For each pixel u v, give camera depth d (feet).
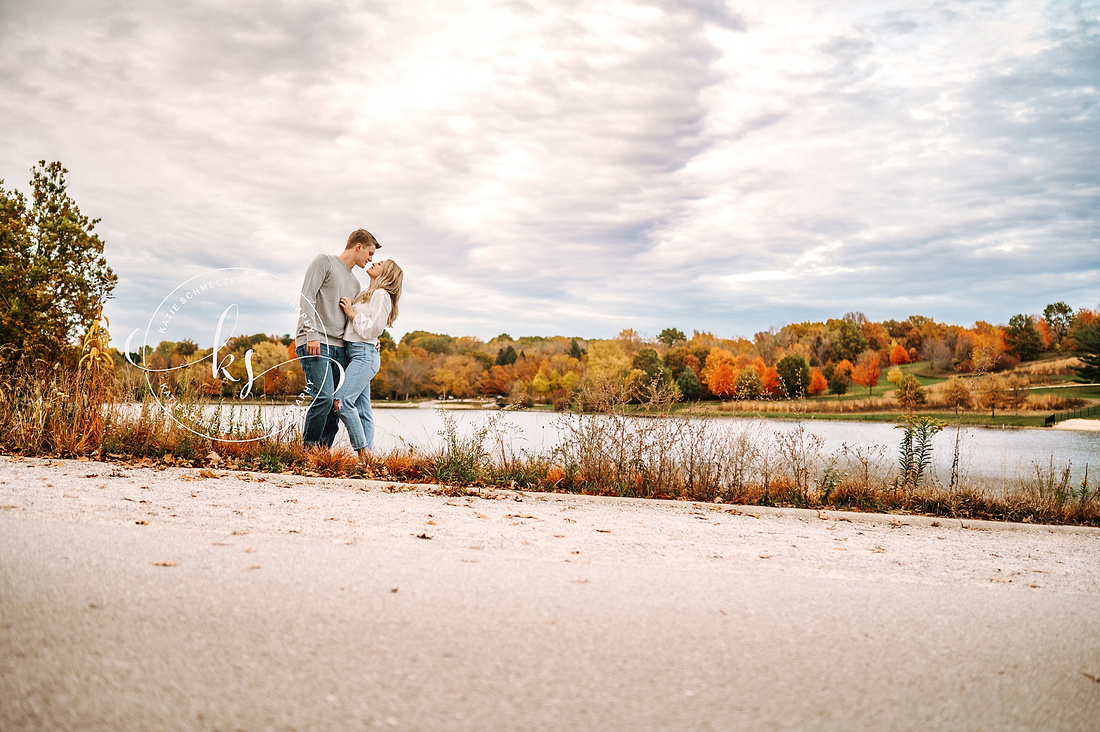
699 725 6.87
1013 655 9.45
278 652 7.97
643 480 25.20
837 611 10.97
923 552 17.38
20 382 25.82
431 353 282.36
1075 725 7.41
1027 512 25.25
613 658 8.46
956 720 7.36
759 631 9.77
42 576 9.82
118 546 11.76
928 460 26.86
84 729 6.00
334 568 11.51
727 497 25.02
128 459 22.94
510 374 247.29
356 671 7.61
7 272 36.47
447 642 8.61
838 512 23.17
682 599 11.10
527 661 8.20
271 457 23.93
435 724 6.55
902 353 358.23
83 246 39.01
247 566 11.25
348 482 21.76
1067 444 76.48
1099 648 9.95
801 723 7.06
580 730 6.63
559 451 26.07
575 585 11.52
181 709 6.50
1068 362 302.66
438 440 26.37
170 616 8.80
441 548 13.71
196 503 16.55
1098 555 18.67
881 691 7.98
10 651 7.39
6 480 17.46
